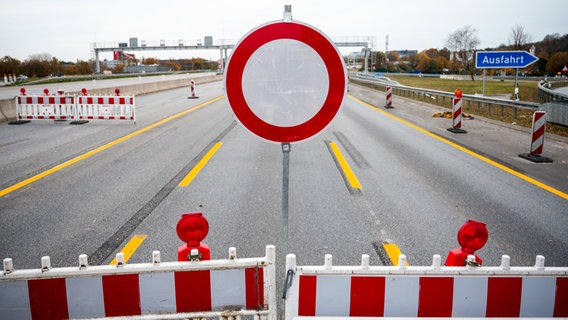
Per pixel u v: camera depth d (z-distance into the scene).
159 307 2.58
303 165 10.17
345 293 2.52
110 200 7.41
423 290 2.54
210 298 2.58
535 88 54.31
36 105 17.12
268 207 7.07
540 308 2.59
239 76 2.64
